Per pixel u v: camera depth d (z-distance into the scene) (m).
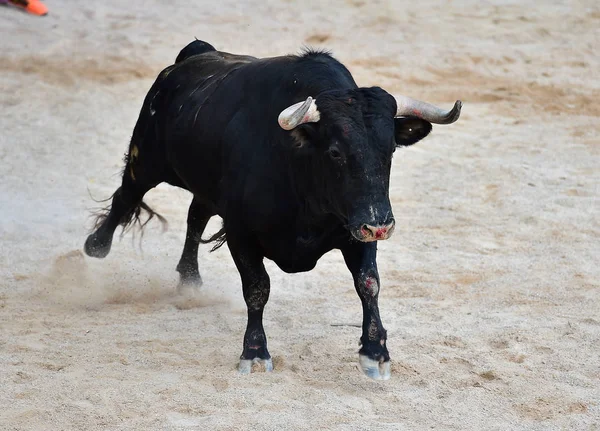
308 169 17.92
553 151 39.62
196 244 24.67
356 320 22.84
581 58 55.59
